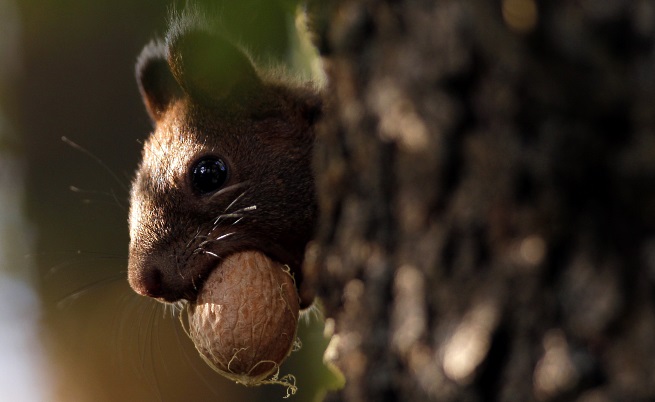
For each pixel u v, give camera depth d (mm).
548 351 1858
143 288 1988
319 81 2008
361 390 1886
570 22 1852
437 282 1871
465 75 1861
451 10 1861
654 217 1852
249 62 2002
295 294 1973
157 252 1988
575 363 1855
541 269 1859
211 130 1999
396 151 1877
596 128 1853
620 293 1854
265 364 1958
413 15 1869
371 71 1879
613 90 1851
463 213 1866
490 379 1864
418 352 1873
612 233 1854
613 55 1852
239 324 1957
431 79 1865
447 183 1868
